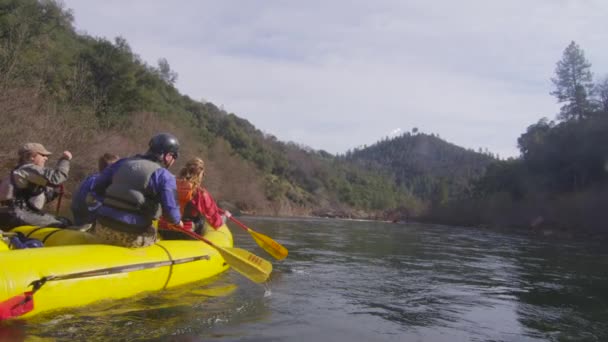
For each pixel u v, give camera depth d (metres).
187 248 4.52
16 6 28.77
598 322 3.87
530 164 43.88
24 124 14.06
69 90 27.72
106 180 4.05
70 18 33.31
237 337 2.93
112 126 28.22
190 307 3.56
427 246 11.01
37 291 2.99
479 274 6.33
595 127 38.28
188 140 33.12
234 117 87.75
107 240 3.91
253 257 4.56
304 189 79.62
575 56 45.72
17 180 4.30
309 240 10.80
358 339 3.10
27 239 3.90
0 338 2.61
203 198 5.50
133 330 2.91
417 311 3.96
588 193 32.50
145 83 43.44
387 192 104.56
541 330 3.57
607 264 8.58
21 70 18.62
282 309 3.72
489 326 3.61
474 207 42.28
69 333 2.78
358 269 6.15
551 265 7.96
